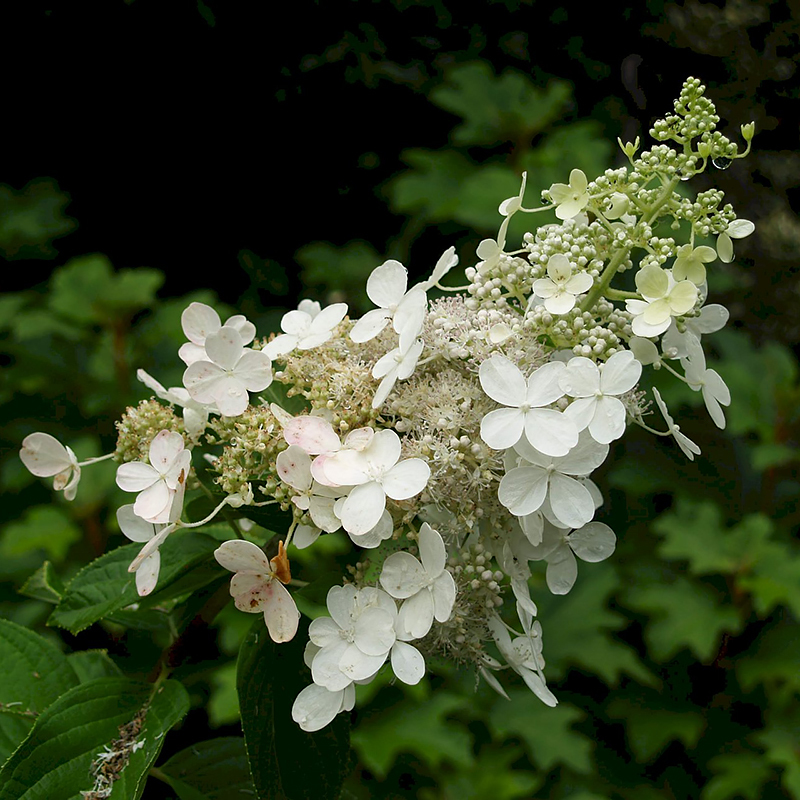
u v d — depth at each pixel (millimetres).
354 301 1323
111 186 1496
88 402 1118
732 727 1000
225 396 495
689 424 1143
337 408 502
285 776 491
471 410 496
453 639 505
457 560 499
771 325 1629
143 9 1352
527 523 487
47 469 528
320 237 1536
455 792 880
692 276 503
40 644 565
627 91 1587
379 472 475
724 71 1608
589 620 959
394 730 834
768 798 967
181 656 551
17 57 1378
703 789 987
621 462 1095
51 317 1164
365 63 1457
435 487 485
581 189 515
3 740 546
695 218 508
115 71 1407
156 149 1473
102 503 1073
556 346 516
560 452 476
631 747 971
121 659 658
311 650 482
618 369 482
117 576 549
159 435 496
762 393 1089
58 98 1426
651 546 1123
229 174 1498
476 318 511
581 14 1530
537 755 882
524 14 1512
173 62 1409
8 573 1058
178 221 1509
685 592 984
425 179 1236
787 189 1646
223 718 745
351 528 467
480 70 1277
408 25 1485
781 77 1602
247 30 1398
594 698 1087
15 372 1189
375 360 521
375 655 471
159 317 1177
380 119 1505
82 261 1156
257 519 514
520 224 1041
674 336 511
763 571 937
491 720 918
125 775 485
